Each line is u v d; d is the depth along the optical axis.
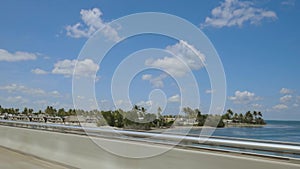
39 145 6.46
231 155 3.29
